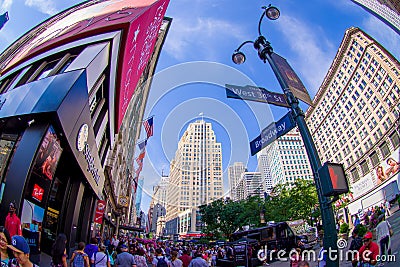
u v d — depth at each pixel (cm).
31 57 963
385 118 3712
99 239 855
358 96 4319
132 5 1137
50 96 631
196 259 571
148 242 2153
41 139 613
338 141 4803
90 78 788
